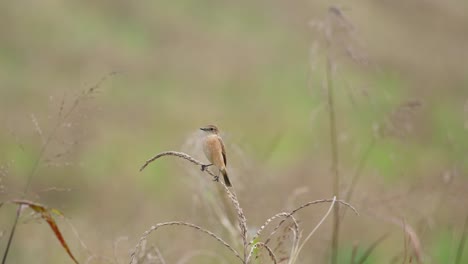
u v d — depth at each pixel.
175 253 8.66
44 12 31.59
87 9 33.97
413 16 42.19
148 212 13.63
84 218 14.12
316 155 16.36
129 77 28.20
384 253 11.47
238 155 8.90
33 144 14.86
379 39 36.47
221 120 26.09
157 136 23.36
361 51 8.23
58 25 31.03
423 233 8.55
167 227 10.60
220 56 32.91
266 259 5.70
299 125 26.53
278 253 6.11
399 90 30.75
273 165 18.27
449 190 9.00
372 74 9.75
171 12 36.38
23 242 10.26
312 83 8.37
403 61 34.22
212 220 8.52
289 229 6.02
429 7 43.72
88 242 9.13
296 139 24.64
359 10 39.78
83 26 32.31
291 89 31.53
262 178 9.44
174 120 25.33
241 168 8.82
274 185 10.97
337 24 8.11
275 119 27.20
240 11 38.47
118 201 15.61
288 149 23.55
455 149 10.73
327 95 8.41
